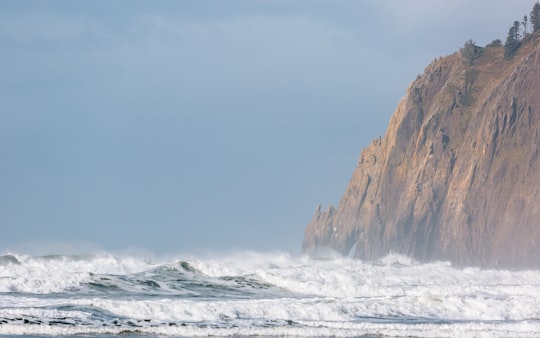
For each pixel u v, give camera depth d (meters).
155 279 136.00
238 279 139.25
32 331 90.69
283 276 141.12
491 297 120.31
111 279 131.12
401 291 131.88
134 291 126.62
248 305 105.75
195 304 104.62
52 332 90.88
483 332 95.69
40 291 121.62
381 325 98.38
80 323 94.88
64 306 102.56
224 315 102.62
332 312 106.50
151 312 102.00
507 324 100.44
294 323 99.50
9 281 120.88
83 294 121.12
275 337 92.31
